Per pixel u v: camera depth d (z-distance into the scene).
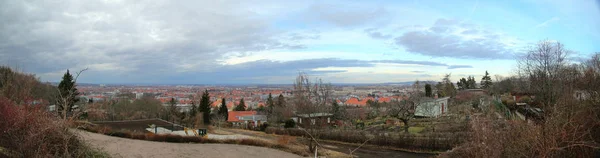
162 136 24.55
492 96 50.34
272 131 40.41
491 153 11.85
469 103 45.56
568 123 11.54
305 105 30.80
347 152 27.28
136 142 22.02
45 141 8.51
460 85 89.00
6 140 8.01
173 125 42.50
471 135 13.81
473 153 12.84
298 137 35.12
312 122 29.27
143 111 59.59
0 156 7.73
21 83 15.43
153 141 23.86
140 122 45.66
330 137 33.66
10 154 7.88
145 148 19.83
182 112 66.00
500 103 34.94
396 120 41.16
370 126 40.25
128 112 57.59
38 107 9.21
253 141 26.33
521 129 12.44
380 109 52.28
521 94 38.31
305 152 23.86
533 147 11.58
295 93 33.72
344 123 42.69
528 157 11.53
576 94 19.50
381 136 30.50
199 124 50.25
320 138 33.31
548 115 12.59
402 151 28.12
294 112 45.81
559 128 11.44
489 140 12.18
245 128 48.84
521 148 11.86
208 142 25.41
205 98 62.53
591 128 12.25
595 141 12.16
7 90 10.60
